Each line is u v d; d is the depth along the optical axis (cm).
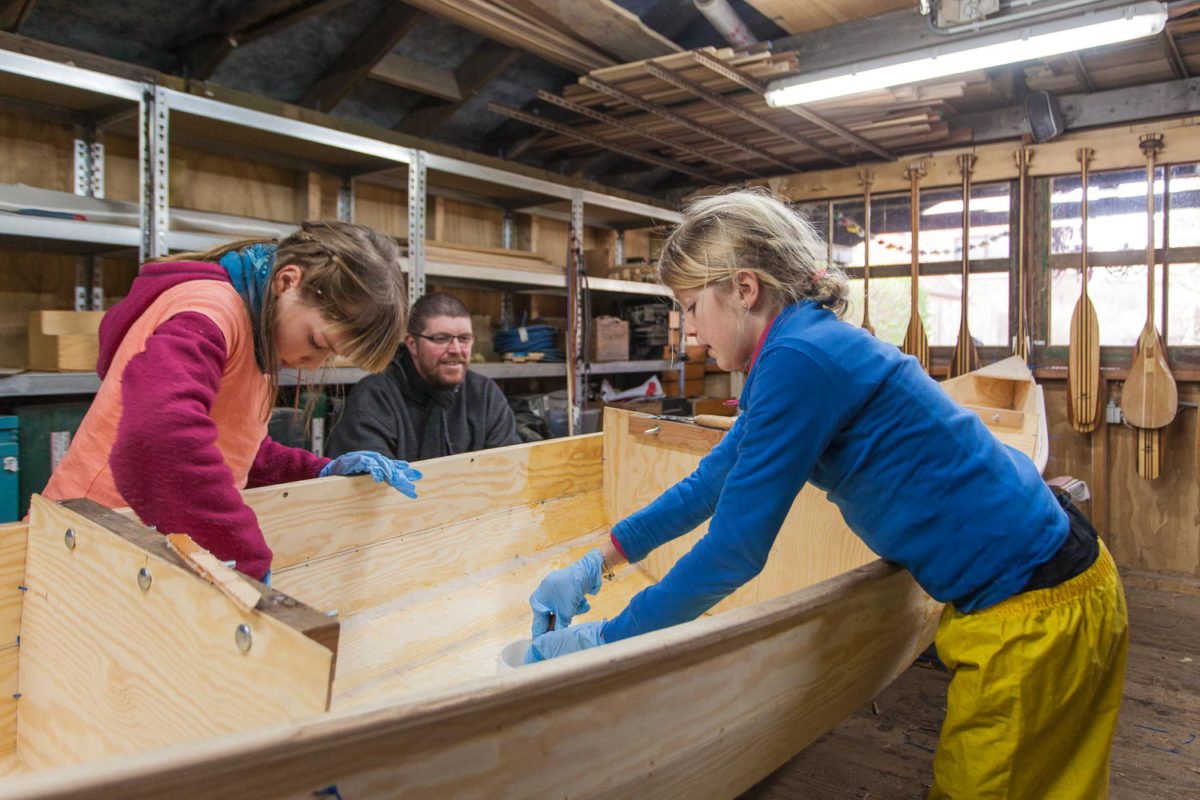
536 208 405
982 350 415
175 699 68
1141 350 353
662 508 116
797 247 98
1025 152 387
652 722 72
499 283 371
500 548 166
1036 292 394
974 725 97
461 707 53
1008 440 213
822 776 167
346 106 331
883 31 289
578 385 359
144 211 215
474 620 146
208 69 274
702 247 99
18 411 194
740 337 101
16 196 199
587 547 182
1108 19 244
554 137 392
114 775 40
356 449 192
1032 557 94
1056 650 92
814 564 159
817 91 304
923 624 123
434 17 301
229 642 61
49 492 99
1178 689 222
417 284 290
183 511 83
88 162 243
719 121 363
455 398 217
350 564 136
